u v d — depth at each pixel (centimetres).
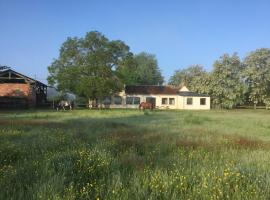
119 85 6275
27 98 5897
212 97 8262
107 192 709
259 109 7925
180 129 2255
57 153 1070
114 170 888
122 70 6297
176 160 1048
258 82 7944
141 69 12500
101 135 1744
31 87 5922
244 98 8288
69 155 1005
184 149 1340
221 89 8025
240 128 2573
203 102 7819
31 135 1678
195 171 866
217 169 899
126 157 1067
